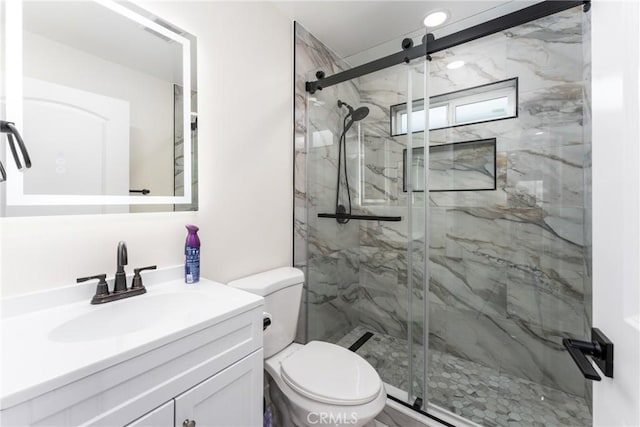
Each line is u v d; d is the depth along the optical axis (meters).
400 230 1.71
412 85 1.50
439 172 1.88
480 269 1.76
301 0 1.51
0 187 0.74
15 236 0.76
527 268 1.62
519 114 1.61
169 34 1.09
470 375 1.66
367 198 1.78
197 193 1.19
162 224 1.08
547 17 1.40
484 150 1.73
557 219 1.53
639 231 0.40
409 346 1.45
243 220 1.40
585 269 1.43
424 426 1.27
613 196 0.47
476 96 1.75
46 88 0.82
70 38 0.87
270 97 1.54
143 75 1.03
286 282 1.34
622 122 0.44
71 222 0.86
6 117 0.75
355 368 1.13
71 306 0.83
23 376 0.49
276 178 1.59
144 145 1.03
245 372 0.86
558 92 1.50
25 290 0.77
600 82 0.52
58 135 0.84
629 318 0.43
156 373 0.63
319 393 0.98
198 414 0.72
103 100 0.93
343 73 1.71
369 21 1.71
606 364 0.48
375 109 1.66
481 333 1.76
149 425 0.62
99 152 0.92
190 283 1.07
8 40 0.76
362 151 1.74
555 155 1.52
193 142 1.17
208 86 1.23
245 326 0.86
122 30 0.98
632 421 0.41
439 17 1.66
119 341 0.62
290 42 1.67
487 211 1.73
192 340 0.71
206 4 1.21
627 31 0.43
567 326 1.51
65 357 0.56
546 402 1.44
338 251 1.94
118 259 0.90
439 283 1.89
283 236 1.64
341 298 1.96
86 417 0.53
